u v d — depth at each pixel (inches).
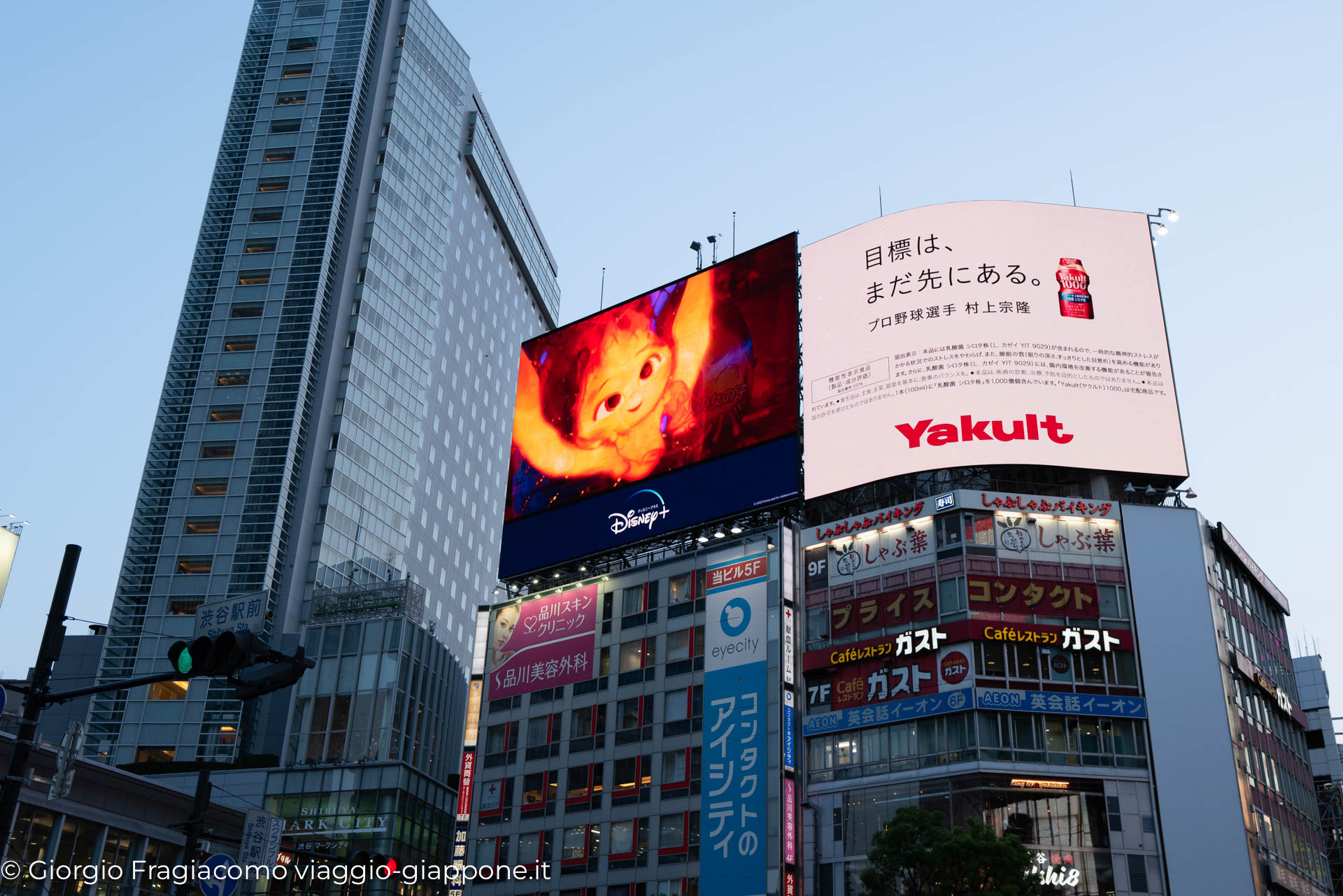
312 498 4918.8
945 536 2581.2
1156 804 2304.4
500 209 7239.2
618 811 2659.9
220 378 5142.7
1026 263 2797.7
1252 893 2217.0
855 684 2546.8
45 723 4215.1
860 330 2849.4
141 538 4751.5
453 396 6274.6
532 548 3122.5
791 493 2711.6
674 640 2773.1
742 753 2512.3
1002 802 2289.6
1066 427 2630.4
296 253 5438.0
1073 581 2522.1
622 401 3142.2
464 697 4005.9
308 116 5836.6
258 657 828.6
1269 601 2906.0
